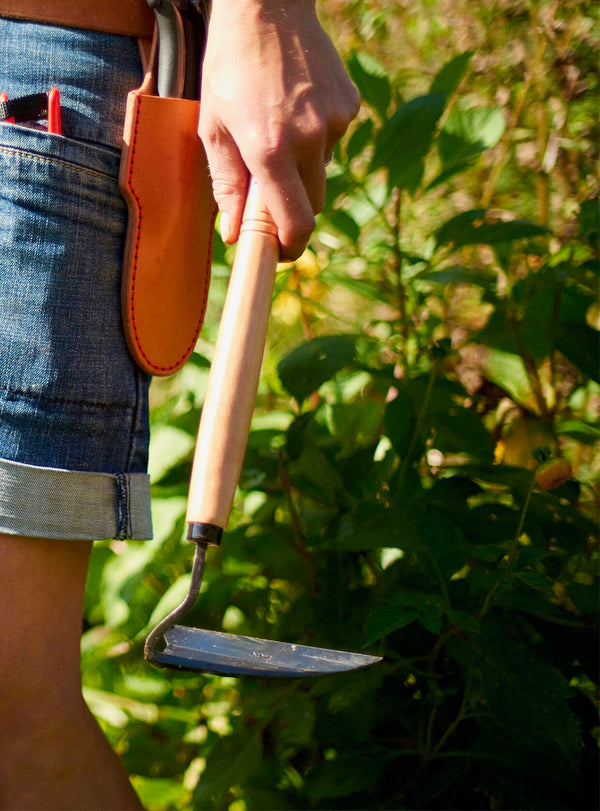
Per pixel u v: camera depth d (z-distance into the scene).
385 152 1.33
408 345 1.59
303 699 1.35
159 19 0.98
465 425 1.40
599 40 1.61
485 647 1.12
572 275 1.41
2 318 0.91
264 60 0.86
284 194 0.85
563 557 1.27
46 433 0.92
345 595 1.38
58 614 0.93
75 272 0.92
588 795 1.22
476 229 1.33
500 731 1.20
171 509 1.52
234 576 1.54
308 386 1.31
